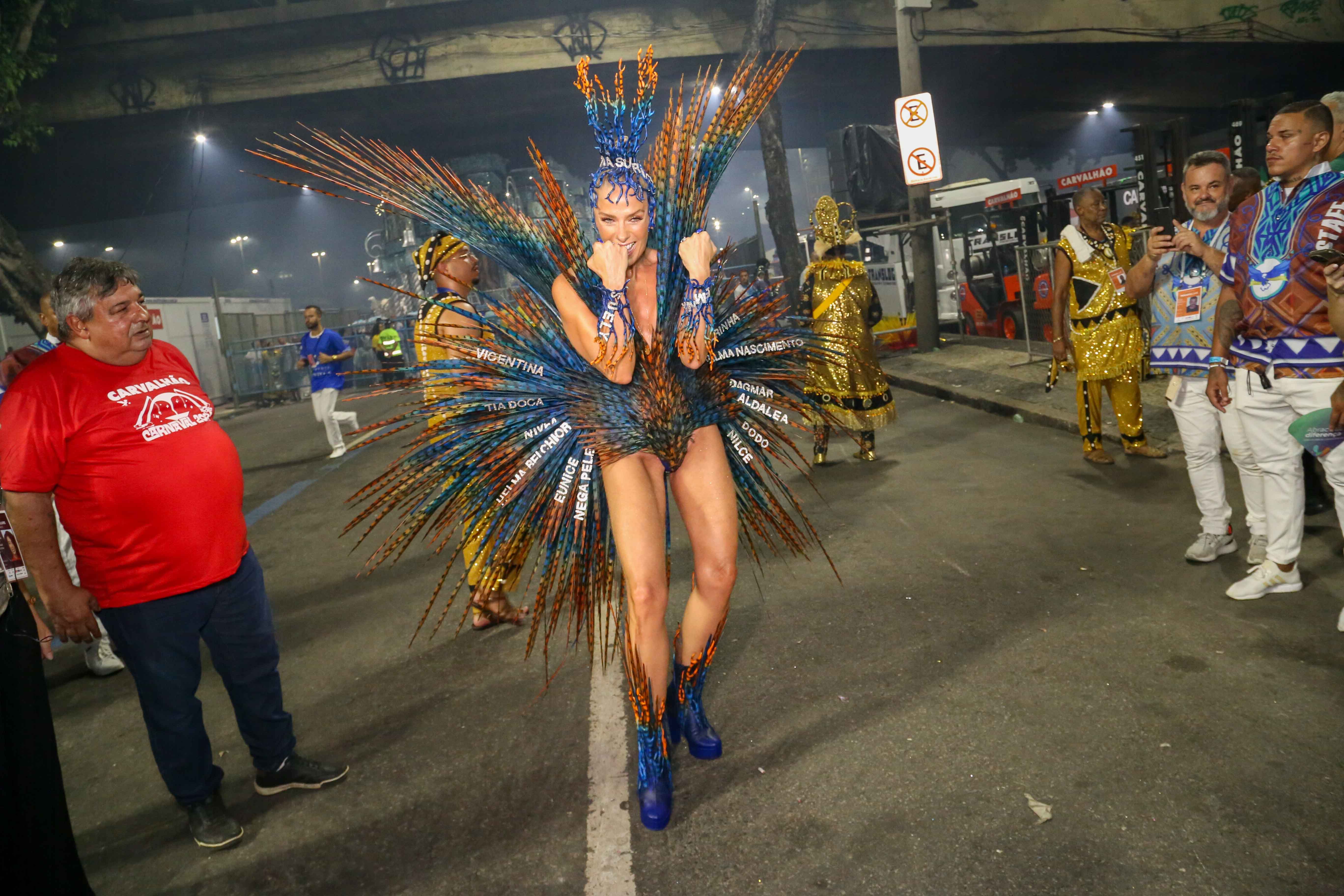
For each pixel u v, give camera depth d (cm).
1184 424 396
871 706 310
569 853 253
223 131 2520
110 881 271
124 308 254
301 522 741
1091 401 581
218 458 273
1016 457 634
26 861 213
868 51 2322
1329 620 332
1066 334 590
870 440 670
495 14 2170
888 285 1379
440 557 573
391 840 272
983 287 1363
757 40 1650
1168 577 392
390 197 249
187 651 271
